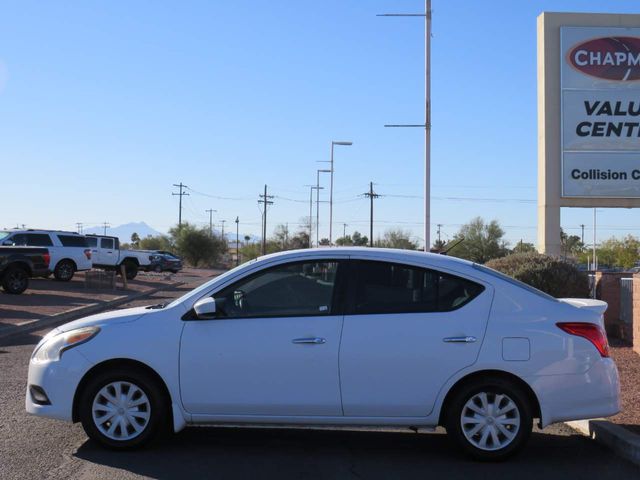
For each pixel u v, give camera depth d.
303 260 6.88
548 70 20.28
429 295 6.73
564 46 20.22
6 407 8.54
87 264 34.00
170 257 54.94
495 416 6.56
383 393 6.55
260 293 6.82
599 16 20.23
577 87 20.20
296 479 6.10
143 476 6.11
